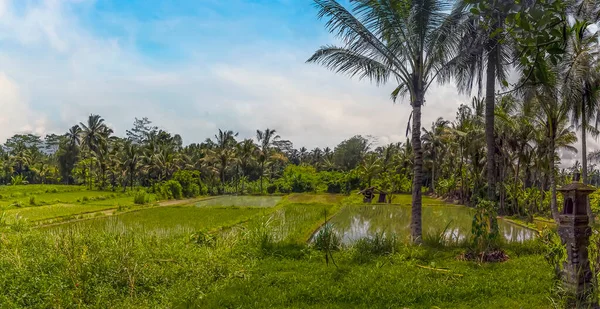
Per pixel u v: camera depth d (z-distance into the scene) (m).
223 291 6.88
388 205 32.09
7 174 66.12
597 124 18.14
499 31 3.37
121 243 9.15
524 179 29.64
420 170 11.94
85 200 34.94
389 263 8.96
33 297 5.97
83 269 6.82
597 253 5.47
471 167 33.09
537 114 18.69
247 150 53.56
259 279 7.64
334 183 51.19
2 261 7.51
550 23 3.07
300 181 53.19
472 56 11.88
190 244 10.54
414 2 10.82
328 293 6.71
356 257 9.44
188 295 6.50
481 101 25.77
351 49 11.88
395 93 14.33
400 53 12.09
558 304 5.69
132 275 6.92
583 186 5.56
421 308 6.08
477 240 9.52
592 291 5.44
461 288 6.86
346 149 68.19
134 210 27.11
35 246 9.37
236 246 10.51
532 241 10.43
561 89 13.98
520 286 6.93
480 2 3.24
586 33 12.55
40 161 71.50
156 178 61.66
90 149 59.88
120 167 54.53
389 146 58.72
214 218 21.81
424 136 47.09
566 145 23.98
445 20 10.95
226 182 59.72
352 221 20.98
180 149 67.69
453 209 28.73
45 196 41.06
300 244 11.07
